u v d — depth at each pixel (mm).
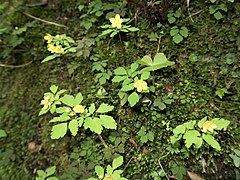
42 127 347
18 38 388
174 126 298
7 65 396
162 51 336
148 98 312
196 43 327
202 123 252
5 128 363
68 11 402
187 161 285
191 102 302
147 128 304
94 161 305
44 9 414
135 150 302
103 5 367
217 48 319
